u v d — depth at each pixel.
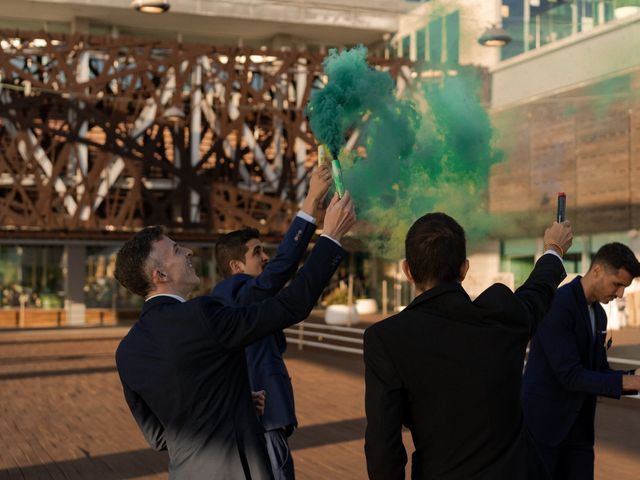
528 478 2.39
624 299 22.23
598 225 15.41
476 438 2.39
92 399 10.79
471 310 2.42
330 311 25.11
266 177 28.69
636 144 11.41
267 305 2.63
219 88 29.47
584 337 3.80
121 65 29.34
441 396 2.41
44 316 29.23
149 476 6.57
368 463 2.48
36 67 29.11
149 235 2.85
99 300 29.84
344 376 13.28
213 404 2.63
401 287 30.39
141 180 27.02
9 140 27.67
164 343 2.65
